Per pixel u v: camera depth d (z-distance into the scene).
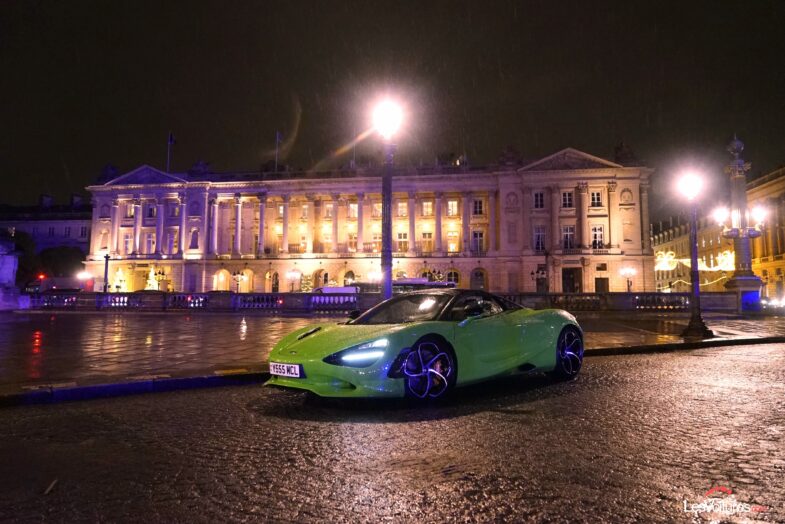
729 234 30.23
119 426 5.12
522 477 3.54
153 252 70.00
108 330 16.91
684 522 2.86
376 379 5.52
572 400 6.08
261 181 68.00
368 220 67.88
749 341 13.15
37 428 5.07
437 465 3.81
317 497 3.25
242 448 4.30
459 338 6.23
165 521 2.93
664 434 4.56
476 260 63.38
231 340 13.34
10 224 80.19
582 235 60.41
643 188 61.12
